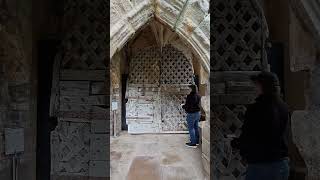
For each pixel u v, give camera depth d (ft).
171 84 29.32
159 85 29.53
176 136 26.20
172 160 16.98
